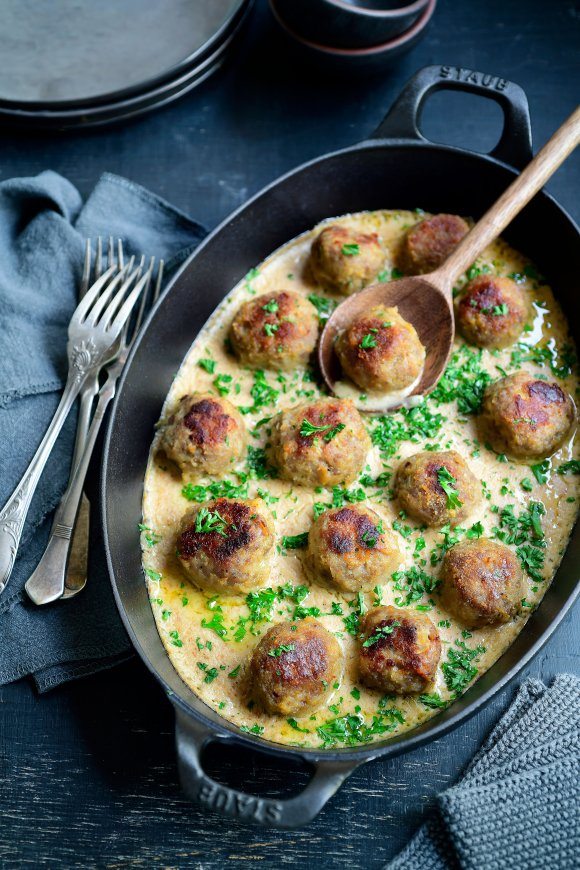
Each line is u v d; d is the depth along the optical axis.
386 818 0.60
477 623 0.58
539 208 0.64
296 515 0.62
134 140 0.73
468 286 0.65
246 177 0.72
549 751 0.59
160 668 0.57
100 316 0.67
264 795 0.60
